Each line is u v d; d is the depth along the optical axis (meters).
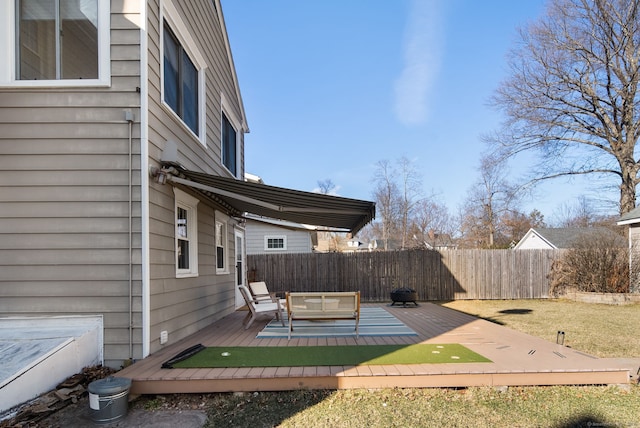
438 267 13.20
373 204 5.46
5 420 3.31
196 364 4.27
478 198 32.88
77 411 3.59
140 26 4.73
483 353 4.73
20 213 4.58
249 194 5.87
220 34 8.64
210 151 7.71
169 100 5.73
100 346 4.51
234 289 9.90
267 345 5.27
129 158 4.66
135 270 4.58
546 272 13.33
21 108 4.65
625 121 17.52
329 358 4.51
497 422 3.35
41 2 4.81
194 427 3.30
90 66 4.79
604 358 4.93
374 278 13.21
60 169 4.62
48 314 4.52
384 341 5.50
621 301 11.62
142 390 3.80
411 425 3.30
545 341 5.49
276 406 3.66
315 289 13.33
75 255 4.57
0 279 4.52
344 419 3.40
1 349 3.96
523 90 19.14
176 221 5.62
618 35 16.91
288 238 16.91
